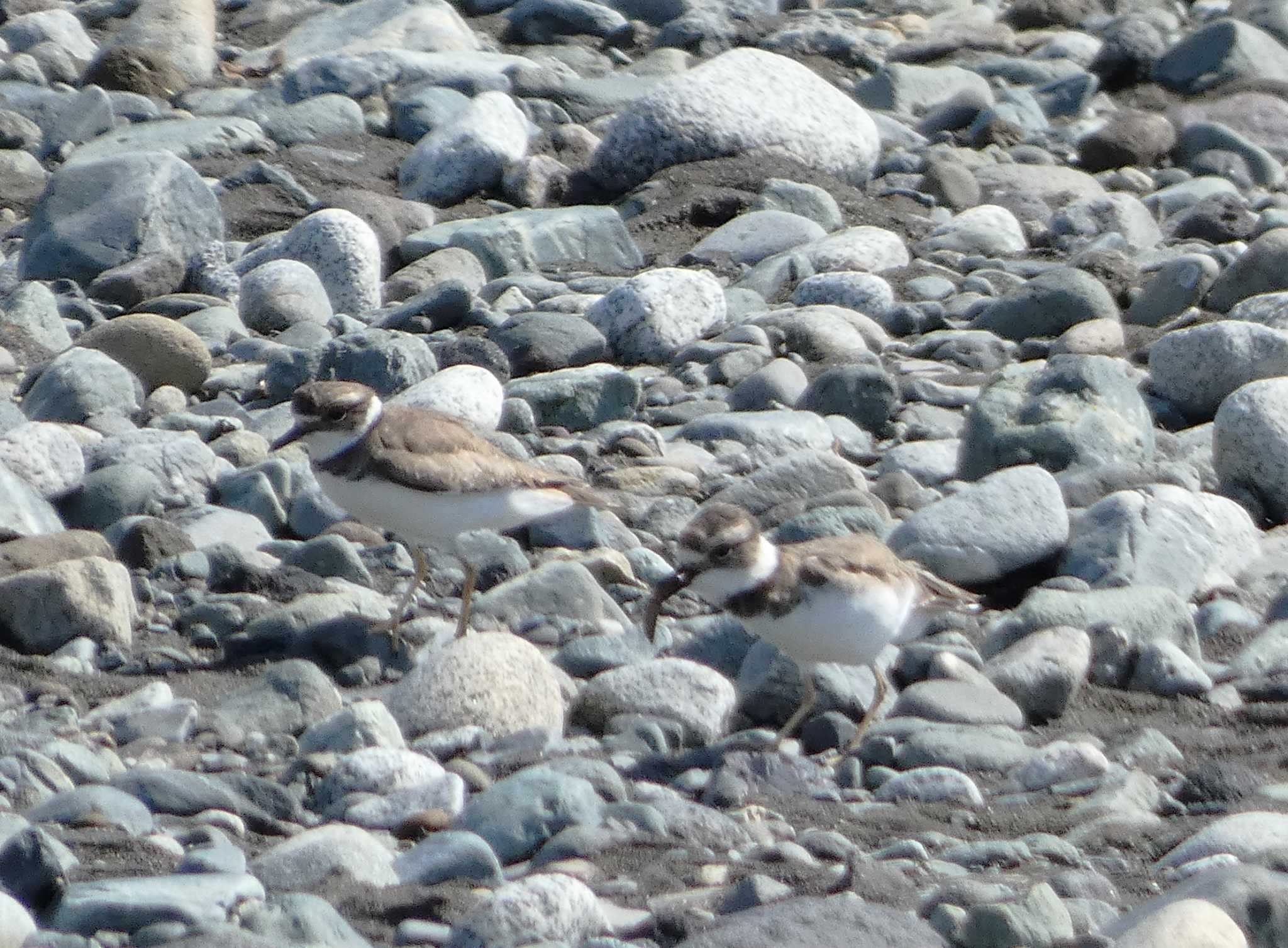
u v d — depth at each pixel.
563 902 9.27
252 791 11.47
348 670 14.24
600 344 23.02
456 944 9.20
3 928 8.98
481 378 20.08
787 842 10.73
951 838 11.02
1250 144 34.38
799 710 12.93
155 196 27.02
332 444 14.38
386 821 11.15
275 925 9.08
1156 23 45.47
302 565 16.42
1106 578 15.82
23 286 24.25
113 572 14.86
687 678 13.15
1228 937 8.70
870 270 26.88
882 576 12.42
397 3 42.34
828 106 31.88
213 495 18.20
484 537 16.78
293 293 24.89
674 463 19.38
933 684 13.16
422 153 31.47
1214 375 21.14
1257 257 24.62
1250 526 17.03
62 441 17.69
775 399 21.22
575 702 13.22
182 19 41.03
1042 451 18.56
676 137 30.95
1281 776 12.03
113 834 10.63
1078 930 9.41
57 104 35.03
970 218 29.50
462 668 12.80
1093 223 29.62
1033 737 12.91
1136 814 11.30
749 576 12.14
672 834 10.92
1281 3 44.66
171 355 21.94
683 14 45.03
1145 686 13.94
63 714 12.95
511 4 45.31
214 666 14.38
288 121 34.16
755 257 27.69
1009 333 24.33
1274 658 14.27
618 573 16.36
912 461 19.33
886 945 8.89
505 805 10.95
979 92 37.53
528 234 27.58
